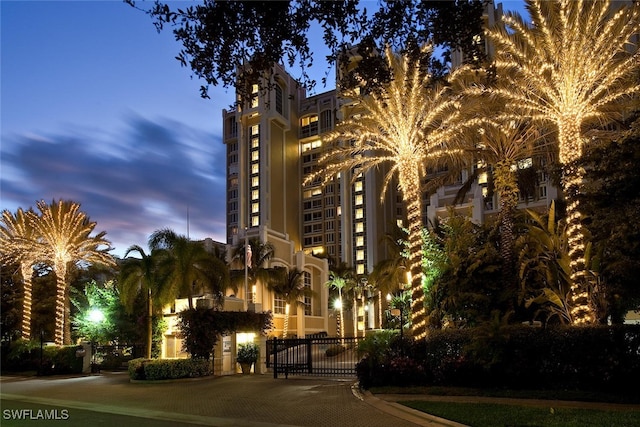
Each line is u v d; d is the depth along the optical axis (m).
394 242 44.66
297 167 124.31
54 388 21.36
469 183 24.27
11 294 38.47
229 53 7.71
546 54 17.80
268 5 7.50
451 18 7.58
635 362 13.88
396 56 18.81
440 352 17.28
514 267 20.33
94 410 15.10
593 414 10.98
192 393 18.39
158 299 25.47
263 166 113.75
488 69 8.48
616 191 13.10
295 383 20.33
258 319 27.39
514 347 15.43
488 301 20.25
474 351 15.65
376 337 18.58
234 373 25.86
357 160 22.56
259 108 114.44
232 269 61.41
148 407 15.43
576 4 16.78
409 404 13.38
